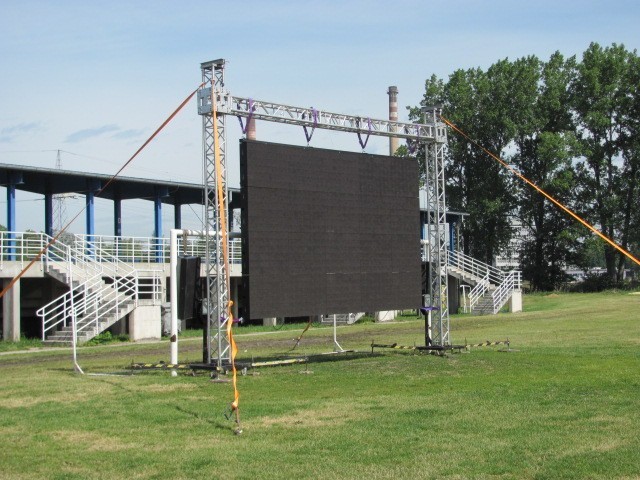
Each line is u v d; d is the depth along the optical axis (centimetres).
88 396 1675
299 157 2209
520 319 4269
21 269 3400
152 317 3569
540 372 1938
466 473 1004
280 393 1694
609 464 1030
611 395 1561
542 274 7962
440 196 2742
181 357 2609
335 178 2292
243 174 2100
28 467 1075
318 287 2222
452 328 3791
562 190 7519
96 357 2697
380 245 2405
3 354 2894
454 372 1998
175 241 2112
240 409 1483
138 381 1925
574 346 2577
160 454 1135
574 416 1348
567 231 7550
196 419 1390
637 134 7569
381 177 2427
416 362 2262
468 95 7812
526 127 7581
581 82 7731
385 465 1051
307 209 2214
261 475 1014
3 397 1670
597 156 7662
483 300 5281
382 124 2480
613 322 3650
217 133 2053
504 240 8000
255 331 3959
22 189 4100
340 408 1476
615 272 8725
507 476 990
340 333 3691
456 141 7812
